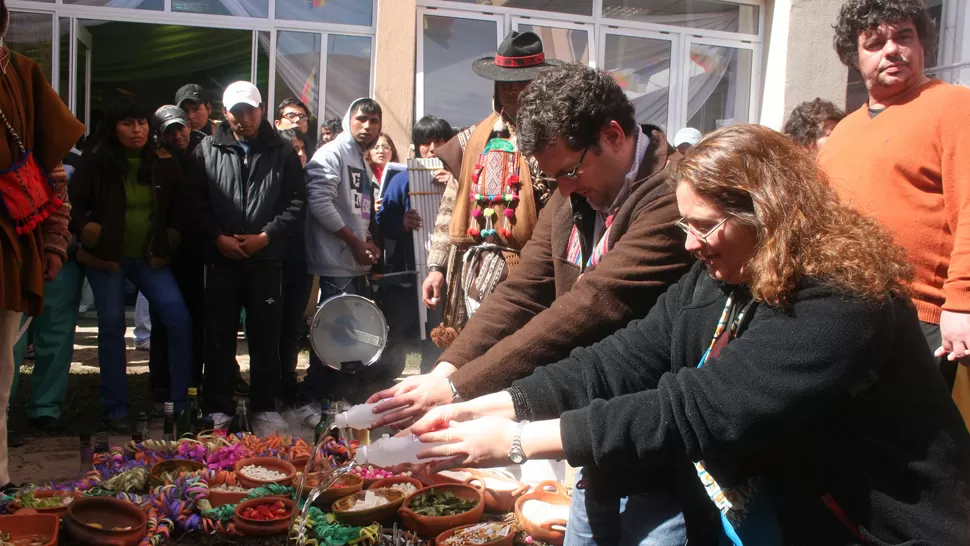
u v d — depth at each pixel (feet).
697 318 6.04
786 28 28.94
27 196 11.62
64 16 24.66
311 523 10.34
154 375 17.83
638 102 29.35
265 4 25.80
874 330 5.11
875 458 5.31
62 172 12.76
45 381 16.10
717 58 29.81
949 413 5.36
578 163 7.31
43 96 12.10
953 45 32.73
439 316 17.94
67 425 16.44
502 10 27.37
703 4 29.43
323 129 23.22
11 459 14.34
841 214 5.38
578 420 5.63
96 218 16.05
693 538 6.39
